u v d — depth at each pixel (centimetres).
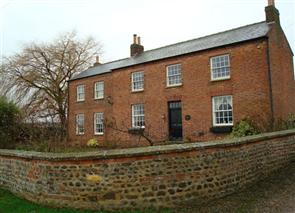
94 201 738
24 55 3072
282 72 1822
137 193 724
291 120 1645
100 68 2738
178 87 1947
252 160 892
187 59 1919
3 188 1013
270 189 811
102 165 740
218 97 1777
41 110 2992
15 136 1354
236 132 1521
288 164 1081
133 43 2569
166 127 1986
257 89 1619
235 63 1711
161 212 698
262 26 1794
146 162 730
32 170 845
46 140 1308
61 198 768
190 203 738
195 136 1834
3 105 1350
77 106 2786
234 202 728
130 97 2231
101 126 2511
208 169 770
